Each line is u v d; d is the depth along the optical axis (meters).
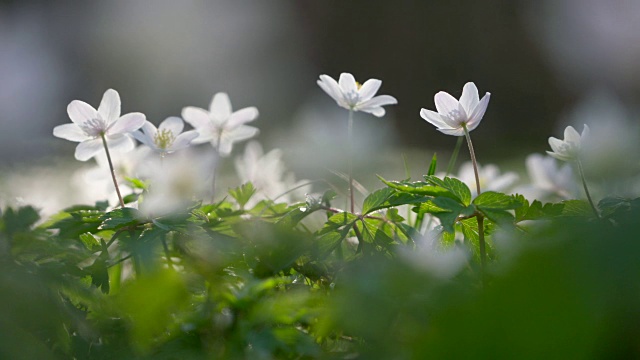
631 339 0.40
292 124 3.90
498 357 0.41
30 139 1.66
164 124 0.79
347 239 0.75
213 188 0.81
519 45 4.73
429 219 0.84
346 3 5.19
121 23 5.00
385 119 3.56
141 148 0.84
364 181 1.51
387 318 0.63
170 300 0.64
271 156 0.88
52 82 4.03
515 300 0.41
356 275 0.65
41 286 0.64
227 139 0.86
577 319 0.40
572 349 0.40
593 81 3.83
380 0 5.15
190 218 0.73
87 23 4.96
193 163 0.76
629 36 3.54
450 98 0.74
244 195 0.80
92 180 0.84
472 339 0.41
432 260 0.63
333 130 2.59
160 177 0.76
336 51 5.21
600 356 0.40
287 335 0.64
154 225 0.72
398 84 5.13
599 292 0.40
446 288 0.61
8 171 1.24
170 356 0.65
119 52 4.97
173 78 5.05
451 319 0.43
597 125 0.73
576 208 0.73
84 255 0.68
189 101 5.02
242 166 0.88
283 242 0.72
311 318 0.65
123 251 0.71
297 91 5.14
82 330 0.66
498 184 0.91
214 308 0.66
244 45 5.14
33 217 0.69
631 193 0.73
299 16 5.18
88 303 0.66
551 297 0.41
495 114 4.64
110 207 0.79
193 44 5.06
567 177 0.86
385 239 0.73
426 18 5.09
